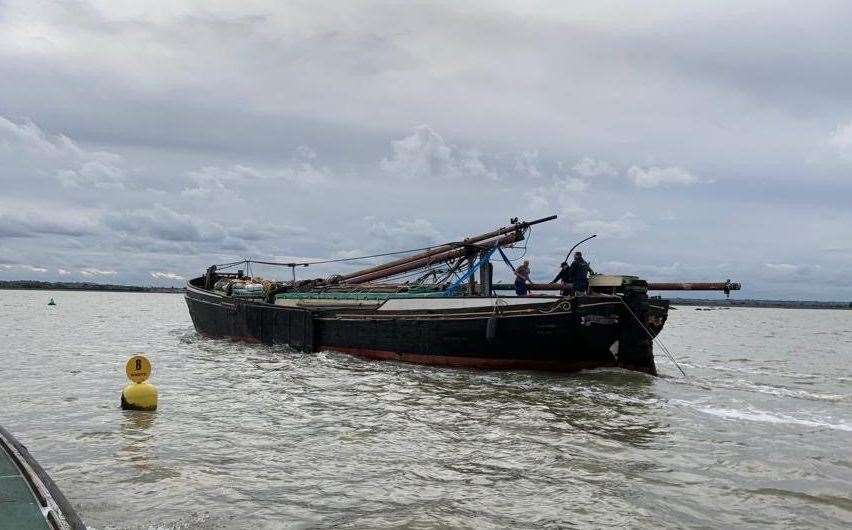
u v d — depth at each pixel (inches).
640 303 831.1
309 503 352.5
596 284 844.6
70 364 958.4
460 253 1049.5
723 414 609.6
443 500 360.2
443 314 884.0
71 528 214.8
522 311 823.1
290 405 626.5
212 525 318.0
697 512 345.7
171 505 344.8
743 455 459.5
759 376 958.4
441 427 536.1
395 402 644.1
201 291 1412.4
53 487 255.3
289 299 1175.0
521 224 990.4
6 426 525.7
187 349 1171.9
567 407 624.4
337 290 1185.4
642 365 848.9
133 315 3154.5
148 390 600.1
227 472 405.7
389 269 1187.9
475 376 821.9
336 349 1032.2
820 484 395.5
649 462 439.2
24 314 2925.7
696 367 1085.8
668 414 601.9
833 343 2052.2
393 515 335.9
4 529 215.8
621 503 357.7
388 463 430.3
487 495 369.1
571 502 358.6
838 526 327.9
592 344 816.3
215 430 517.3
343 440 489.7
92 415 570.9
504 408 616.4
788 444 494.0
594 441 494.6
